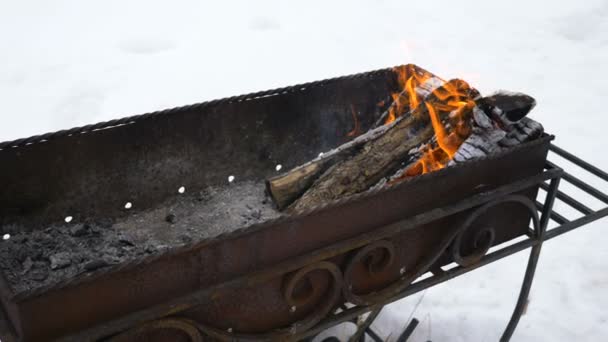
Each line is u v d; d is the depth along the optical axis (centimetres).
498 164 213
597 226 344
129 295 160
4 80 457
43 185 226
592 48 556
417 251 216
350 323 271
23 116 417
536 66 526
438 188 203
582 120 446
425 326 278
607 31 580
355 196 184
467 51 551
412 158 243
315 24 591
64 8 589
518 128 228
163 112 242
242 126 264
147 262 156
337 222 187
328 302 201
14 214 224
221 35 557
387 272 213
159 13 590
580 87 492
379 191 188
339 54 536
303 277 193
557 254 324
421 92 269
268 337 193
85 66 488
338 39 562
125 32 546
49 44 519
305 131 281
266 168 280
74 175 232
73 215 238
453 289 302
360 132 294
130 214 251
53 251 219
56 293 148
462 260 226
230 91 469
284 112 271
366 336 273
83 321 156
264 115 267
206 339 187
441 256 229
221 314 182
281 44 547
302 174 241
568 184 381
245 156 272
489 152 224
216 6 612
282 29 577
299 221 178
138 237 242
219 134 261
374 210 193
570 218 353
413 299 294
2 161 213
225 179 272
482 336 275
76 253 222
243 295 183
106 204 245
